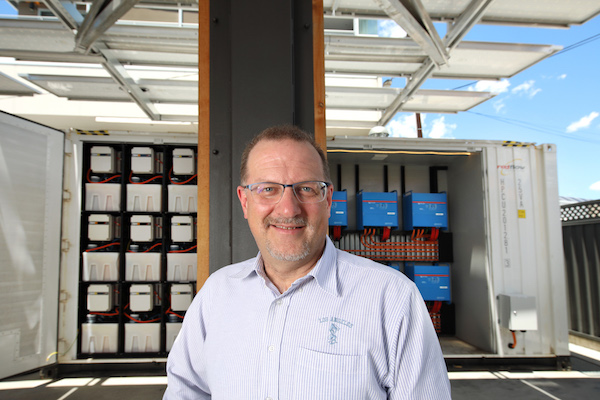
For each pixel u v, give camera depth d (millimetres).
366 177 5523
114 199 4227
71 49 3104
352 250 5211
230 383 932
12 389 3576
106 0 2395
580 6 2709
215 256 1660
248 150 1103
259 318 972
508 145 4398
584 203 5090
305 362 882
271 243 995
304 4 1795
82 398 3383
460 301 4996
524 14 2824
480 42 3086
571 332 5262
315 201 1001
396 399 871
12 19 2764
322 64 1768
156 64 3469
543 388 3609
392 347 893
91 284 4152
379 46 3080
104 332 4043
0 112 3455
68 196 4016
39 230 3732
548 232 4285
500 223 4301
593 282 4930
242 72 1704
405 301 917
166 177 4371
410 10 2473
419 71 3486
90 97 4102
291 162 993
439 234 5250
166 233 4324
